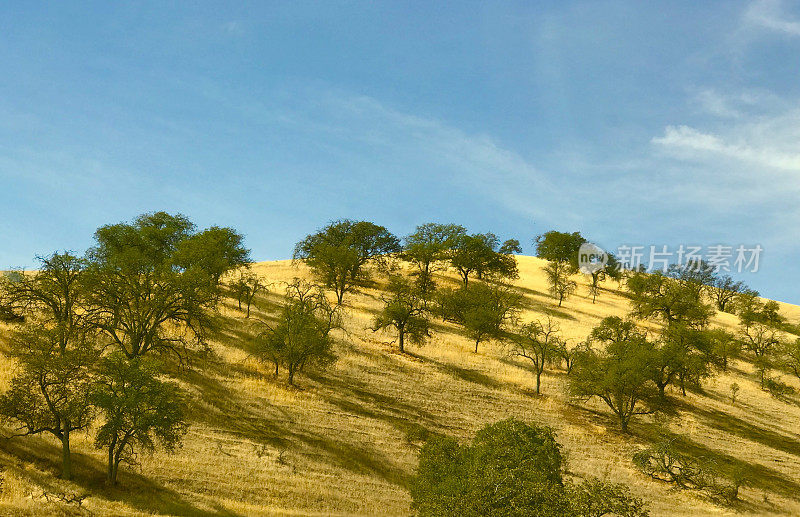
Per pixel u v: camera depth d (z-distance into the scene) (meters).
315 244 113.94
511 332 89.75
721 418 70.81
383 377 64.50
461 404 61.44
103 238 75.50
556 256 133.75
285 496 38.06
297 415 51.31
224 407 49.72
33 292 51.62
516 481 28.94
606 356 72.31
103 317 53.44
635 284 119.62
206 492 36.50
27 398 35.44
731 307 137.88
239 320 73.31
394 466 46.50
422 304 79.50
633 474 53.09
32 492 30.77
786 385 86.88
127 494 34.12
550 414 63.41
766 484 55.22
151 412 36.69
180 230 97.62
